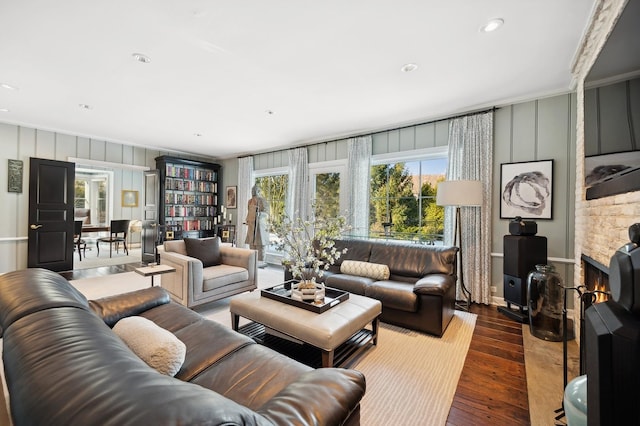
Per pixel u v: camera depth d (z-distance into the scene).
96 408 0.55
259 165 6.64
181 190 6.63
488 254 3.61
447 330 2.87
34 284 1.26
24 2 1.87
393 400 1.82
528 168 3.40
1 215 4.57
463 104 3.62
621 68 1.75
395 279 3.50
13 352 0.79
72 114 4.11
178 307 2.07
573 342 2.61
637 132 1.58
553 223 3.26
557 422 1.63
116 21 2.07
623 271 0.75
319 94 3.34
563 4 1.88
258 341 2.38
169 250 3.59
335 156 5.25
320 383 1.03
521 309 3.11
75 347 0.75
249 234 5.90
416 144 4.32
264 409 0.88
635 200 1.48
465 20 2.05
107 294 3.91
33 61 2.63
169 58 2.57
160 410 0.54
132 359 0.75
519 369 2.16
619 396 0.69
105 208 9.16
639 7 1.50
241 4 1.89
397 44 2.34
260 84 3.09
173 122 4.45
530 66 2.69
